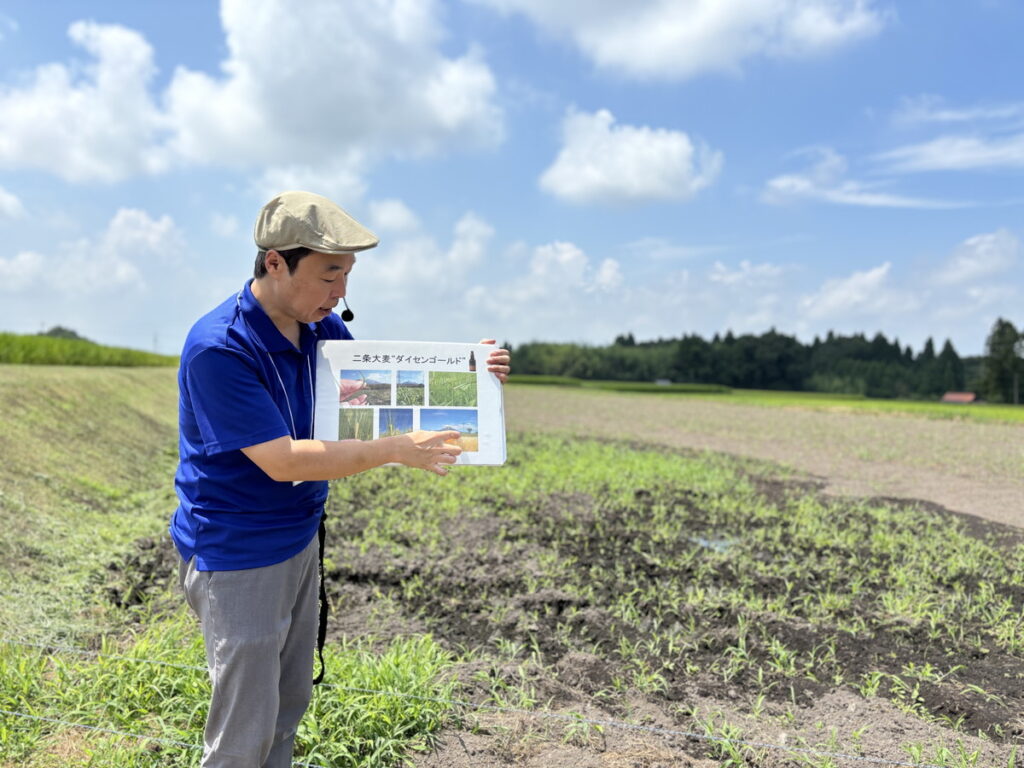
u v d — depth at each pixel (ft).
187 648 12.39
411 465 7.18
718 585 18.84
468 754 10.26
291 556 7.32
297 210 6.68
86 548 19.65
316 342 7.89
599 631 15.29
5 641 13.12
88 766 9.77
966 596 17.84
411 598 17.38
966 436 60.80
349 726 10.53
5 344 60.34
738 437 58.34
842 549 22.20
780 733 11.17
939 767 10.12
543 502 28.55
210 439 6.75
